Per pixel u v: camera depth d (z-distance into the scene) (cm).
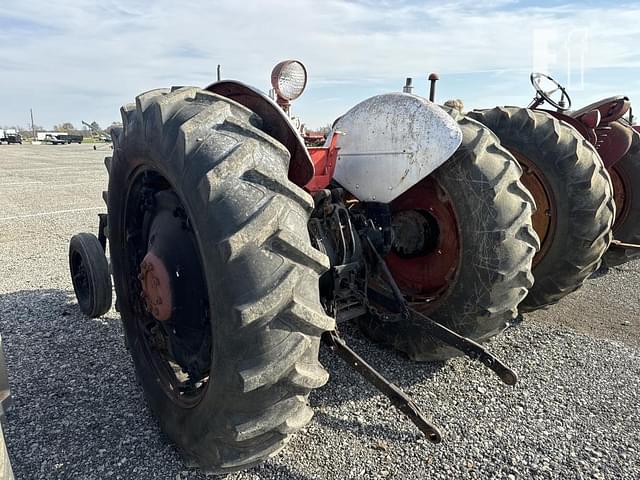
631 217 507
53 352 317
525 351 326
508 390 276
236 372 158
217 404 170
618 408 260
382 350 320
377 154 264
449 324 274
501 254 250
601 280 492
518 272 251
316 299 164
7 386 197
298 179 206
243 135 172
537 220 359
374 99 270
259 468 212
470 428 241
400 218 299
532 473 211
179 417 203
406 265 308
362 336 337
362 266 268
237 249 153
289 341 156
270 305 151
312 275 164
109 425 241
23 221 779
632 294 448
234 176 161
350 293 268
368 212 277
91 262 345
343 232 261
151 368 234
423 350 289
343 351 231
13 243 629
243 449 175
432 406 259
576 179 335
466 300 263
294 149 200
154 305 208
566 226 341
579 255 343
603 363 309
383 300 277
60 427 239
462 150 261
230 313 155
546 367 304
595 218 337
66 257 560
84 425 240
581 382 286
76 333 346
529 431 239
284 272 155
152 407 231
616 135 454
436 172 269
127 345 254
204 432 181
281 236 156
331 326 165
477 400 266
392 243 283
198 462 195
